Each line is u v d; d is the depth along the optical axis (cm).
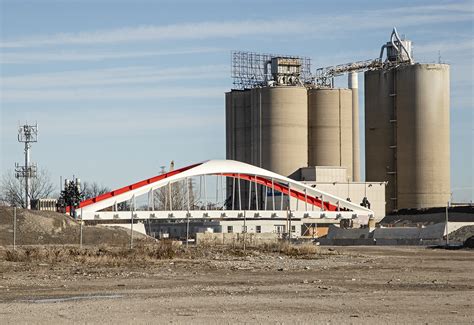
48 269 5969
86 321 2966
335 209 18912
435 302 3612
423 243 13112
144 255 7581
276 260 7488
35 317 3088
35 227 11125
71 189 18800
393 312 3241
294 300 3697
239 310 3309
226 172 18412
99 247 9325
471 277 5234
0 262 6662
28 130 16725
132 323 2905
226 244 10694
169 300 3703
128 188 17075
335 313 3209
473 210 16862
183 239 15525
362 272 5800
